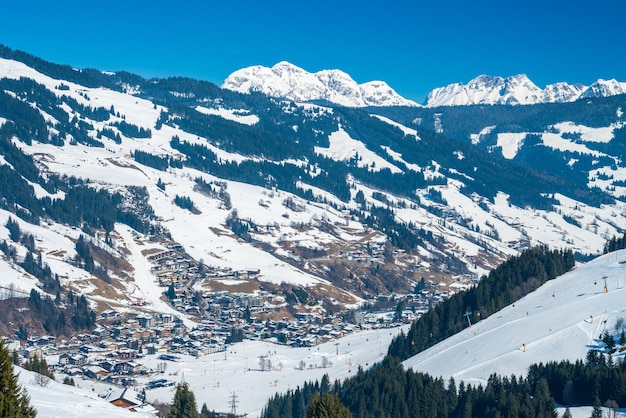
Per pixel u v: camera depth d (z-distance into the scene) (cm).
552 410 18762
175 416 18062
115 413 13825
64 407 13500
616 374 19162
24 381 16062
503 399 19400
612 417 18125
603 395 19288
